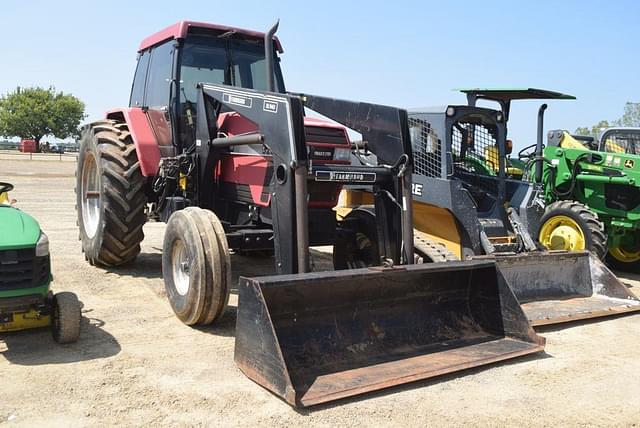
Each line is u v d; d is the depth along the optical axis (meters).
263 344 3.90
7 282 4.27
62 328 4.55
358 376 4.04
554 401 3.97
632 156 8.48
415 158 7.29
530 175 9.60
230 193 6.12
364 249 6.32
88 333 5.01
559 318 5.72
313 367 4.13
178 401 3.73
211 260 4.90
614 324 5.92
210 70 6.70
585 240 8.11
